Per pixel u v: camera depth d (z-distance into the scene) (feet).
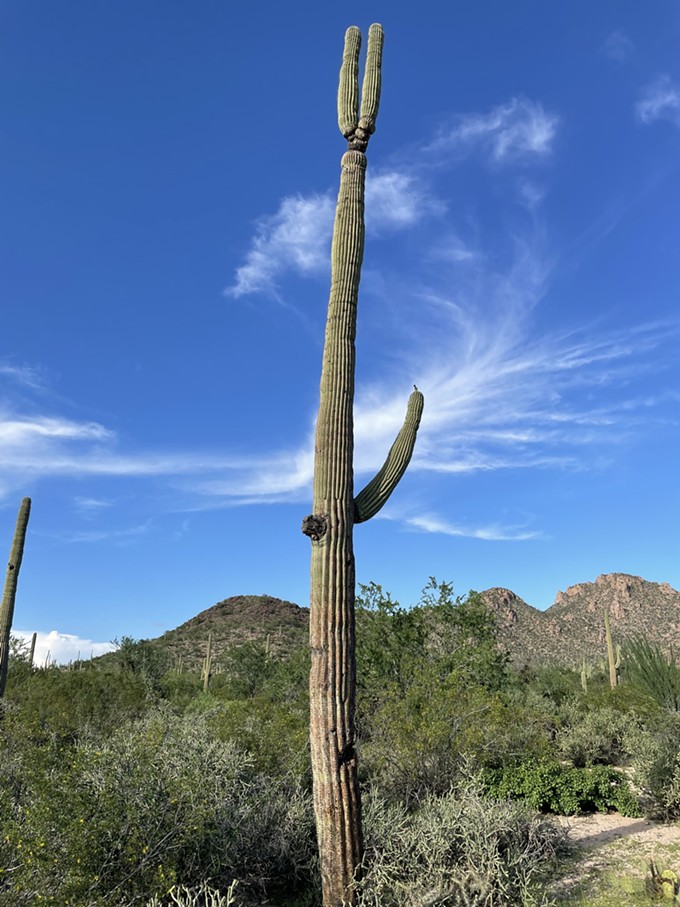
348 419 20.68
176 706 58.80
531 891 18.08
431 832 18.79
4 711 38.47
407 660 53.16
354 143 23.24
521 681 93.56
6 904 14.75
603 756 44.21
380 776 30.19
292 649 197.36
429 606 65.92
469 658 59.62
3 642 44.45
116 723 45.80
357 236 22.31
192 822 18.71
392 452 21.75
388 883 17.02
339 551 19.44
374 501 20.85
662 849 25.09
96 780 18.28
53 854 15.72
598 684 97.35
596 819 30.27
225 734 28.96
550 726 47.11
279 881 22.31
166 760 21.61
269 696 80.69
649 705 58.70
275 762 27.61
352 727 18.51
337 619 18.88
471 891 17.40
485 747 32.12
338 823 17.71
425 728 30.60
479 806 20.72
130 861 16.65
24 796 18.30
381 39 24.21
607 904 19.77
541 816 25.82
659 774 30.50
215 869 19.97
